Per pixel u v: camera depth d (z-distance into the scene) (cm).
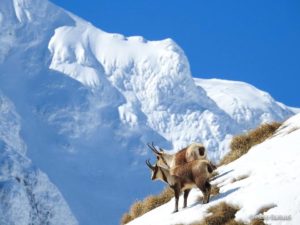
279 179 5072
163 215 5878
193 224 5169
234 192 5325
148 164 5838
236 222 4803
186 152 5638
